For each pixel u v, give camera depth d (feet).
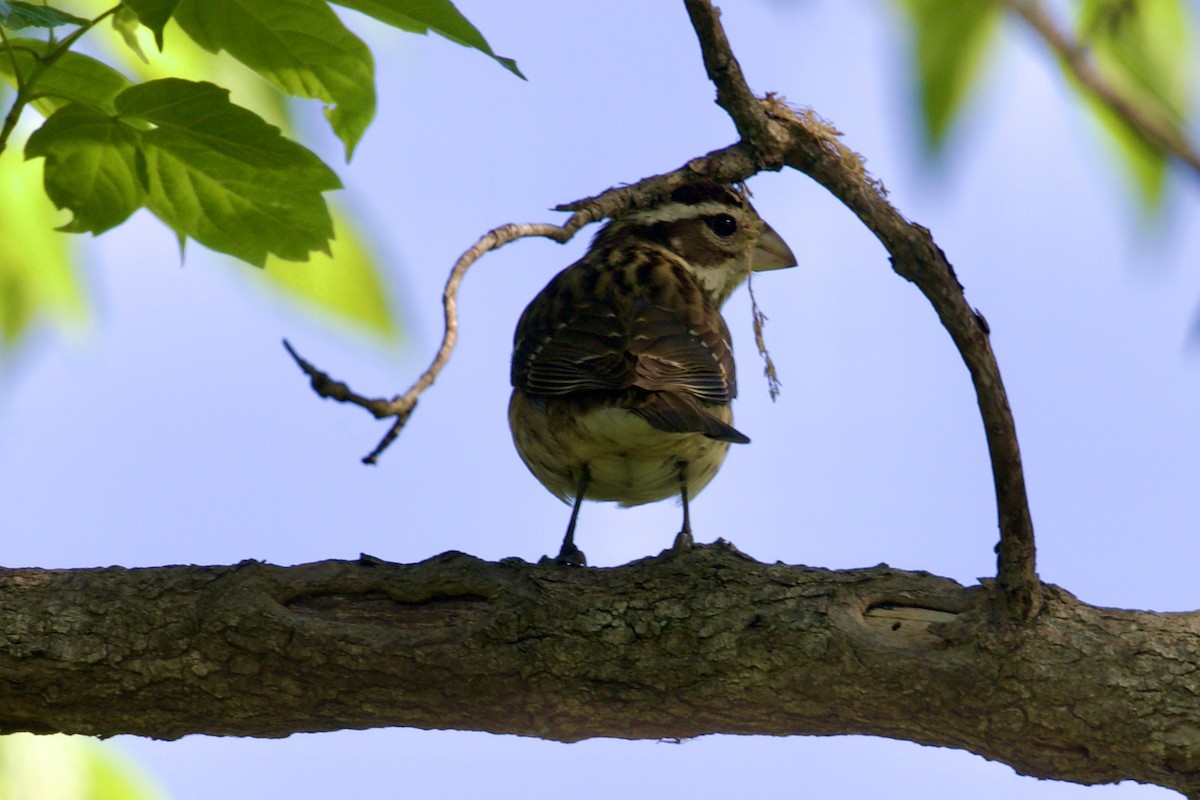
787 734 27.37
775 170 27.91
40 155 24.13
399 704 27.30
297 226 25.63
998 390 23.57
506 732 27.86
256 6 23.72
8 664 26.94
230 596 27.32
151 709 27.35
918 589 26.94
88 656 26.96
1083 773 26.07
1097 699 25.25
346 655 26.96
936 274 23.57
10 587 27.63
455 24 22.63
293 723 27.76
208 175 24.89
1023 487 24.17
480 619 27.25
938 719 26.22
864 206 24.44
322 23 23.85
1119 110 19.60
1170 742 24.99
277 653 27.02
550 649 26.89
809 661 26.32
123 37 24.86
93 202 25.09
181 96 23.43
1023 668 25.50
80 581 27.76
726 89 27.07
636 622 26.91
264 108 31.60
